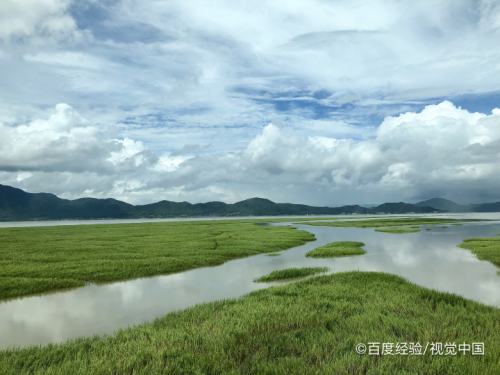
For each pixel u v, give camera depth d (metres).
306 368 9.02
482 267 27.86
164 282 23.31
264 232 67.69
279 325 12.70
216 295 19.75
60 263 28.84
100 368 9.22
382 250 39.41
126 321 15.23
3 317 15.88
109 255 33.75
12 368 9.53
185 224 112.62
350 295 16.86
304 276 24.69
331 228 89.88
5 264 28.61
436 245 44.41
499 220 131.12
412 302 15.27
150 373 8.95
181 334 11.75
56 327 14.49
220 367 9.34
